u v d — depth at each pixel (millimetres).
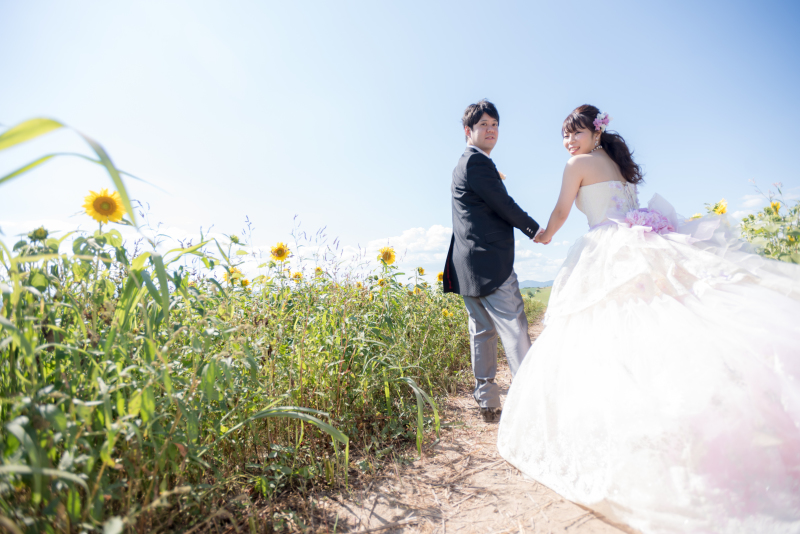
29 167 742
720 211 3650
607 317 1852
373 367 2424
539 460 1866
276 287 2838
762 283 1761
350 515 1632
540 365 2053
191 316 1680
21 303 1126
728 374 1432
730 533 1242
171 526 1366
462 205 2846
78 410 1021
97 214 1503
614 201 2256
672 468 1383
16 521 948
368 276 3355
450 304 4926
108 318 1348
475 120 2877
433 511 1660
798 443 1302
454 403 3162
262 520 1506
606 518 1524
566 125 2545
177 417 1322
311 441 2055
